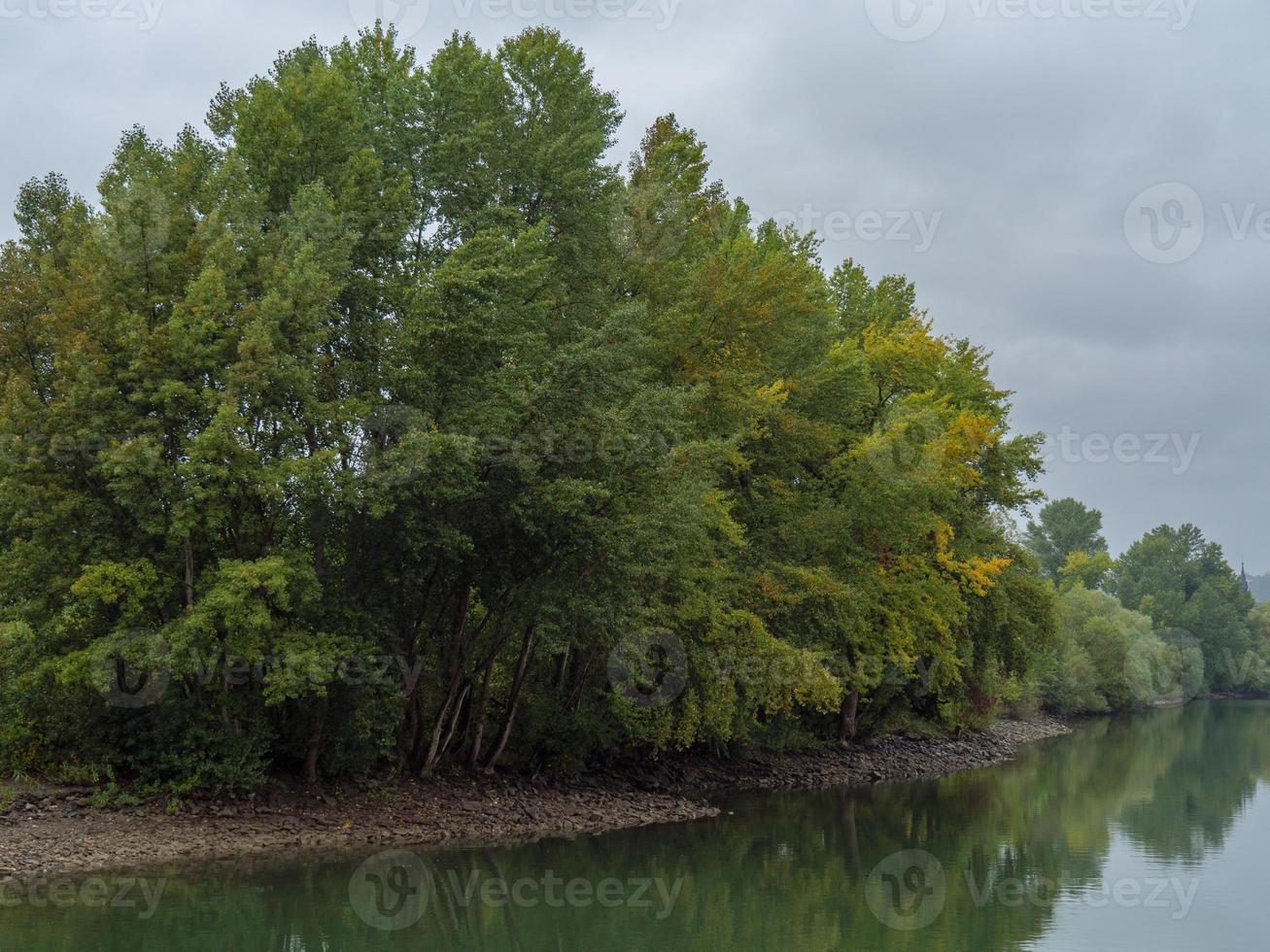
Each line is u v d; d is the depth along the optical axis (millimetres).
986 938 21391
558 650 28297
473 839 28281
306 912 21578
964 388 49188
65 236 28484
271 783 27953
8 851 22875
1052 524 168500
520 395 26984
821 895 25109
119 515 25641
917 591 41500
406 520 26641
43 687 25703
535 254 28422
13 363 26516
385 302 27922
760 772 43500
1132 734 80125
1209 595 152625
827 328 44250
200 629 23625
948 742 58969
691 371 35906
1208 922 22734
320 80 28125
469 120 30984
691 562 33000
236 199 26438
